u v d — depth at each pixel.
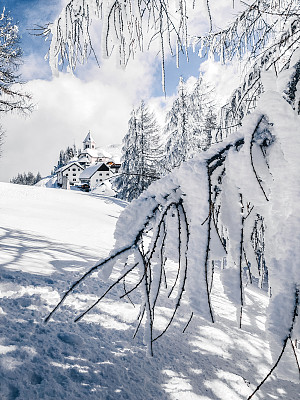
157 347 2.62
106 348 2.41
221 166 1.18
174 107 18.70
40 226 8.59
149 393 2.03
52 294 3.20
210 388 2.26
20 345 2.11
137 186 25.08
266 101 1.10
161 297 3.86
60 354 2.15
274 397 2.34
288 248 0.89
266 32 2.25
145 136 25.95
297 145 0.98
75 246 6.72
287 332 0.81
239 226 1.09
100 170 59.81
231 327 3.42
